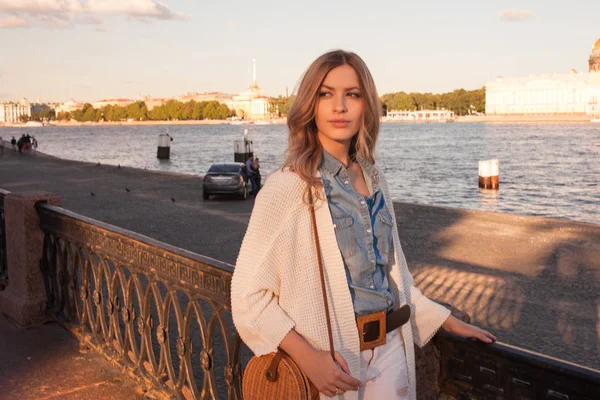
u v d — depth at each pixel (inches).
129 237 157.8
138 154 3211.1
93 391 167.0
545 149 3011.8
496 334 294.2
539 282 387.5
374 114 85.4
